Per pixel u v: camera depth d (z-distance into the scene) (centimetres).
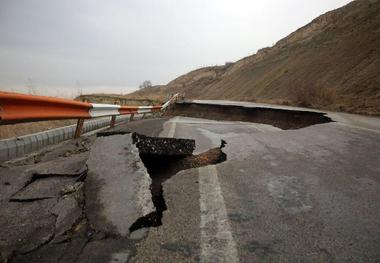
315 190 373
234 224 286
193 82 10281
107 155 412
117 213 293
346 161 504
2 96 379
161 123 1239
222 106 2070
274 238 263
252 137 714
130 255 236
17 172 409
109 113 866
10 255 239
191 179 404
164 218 296
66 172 406
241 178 411
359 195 360
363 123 1008
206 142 786
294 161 501
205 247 247
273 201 338
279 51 5894
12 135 654
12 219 296
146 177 358
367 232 276
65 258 234
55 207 315
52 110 527
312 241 259
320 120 1257
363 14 3478
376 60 2017
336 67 2480
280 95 3045
